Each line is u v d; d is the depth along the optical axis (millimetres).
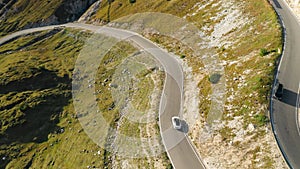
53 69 88750
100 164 49531
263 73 45812
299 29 54031
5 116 69000
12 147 62719
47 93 76500
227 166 37562
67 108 71750
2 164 59438
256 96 42656
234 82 48031
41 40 114250
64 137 62281
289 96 41969
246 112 41719
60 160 55781
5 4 139250
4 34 127125
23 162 58781
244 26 62031
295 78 44406
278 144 36188
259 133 38312
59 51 103125
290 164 33812
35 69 86188
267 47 51188
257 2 65062
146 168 43281
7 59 101062
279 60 47750
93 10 118938
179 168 40438
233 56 55625
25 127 67250
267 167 34500
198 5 83062
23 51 108562
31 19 129500
